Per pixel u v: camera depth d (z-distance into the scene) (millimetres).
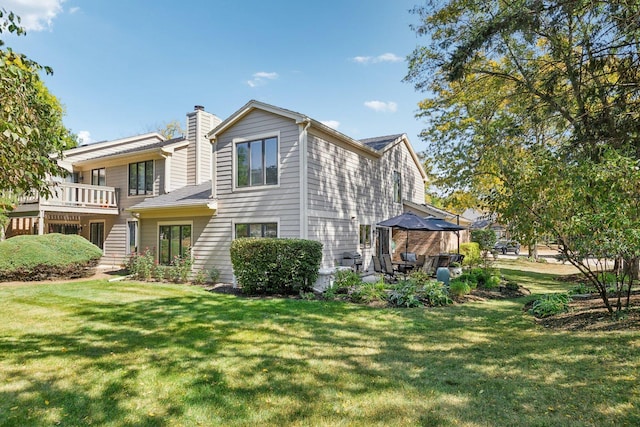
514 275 15805
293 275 9852
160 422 3277
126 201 17125
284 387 3992
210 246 12859
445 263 12719
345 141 13461
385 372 4402
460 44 10781
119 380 4188
